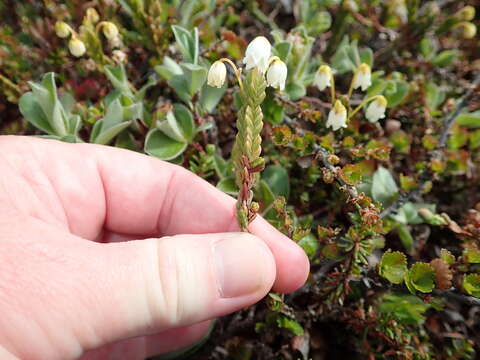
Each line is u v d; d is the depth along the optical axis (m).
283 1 0.19
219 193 0.11
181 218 0.11
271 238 0.10
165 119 0.12
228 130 0.15
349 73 0.16
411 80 0.17
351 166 0.10
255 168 0.06
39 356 0.07
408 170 0.14
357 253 0.10
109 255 0.08
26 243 0.08
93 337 0.08
